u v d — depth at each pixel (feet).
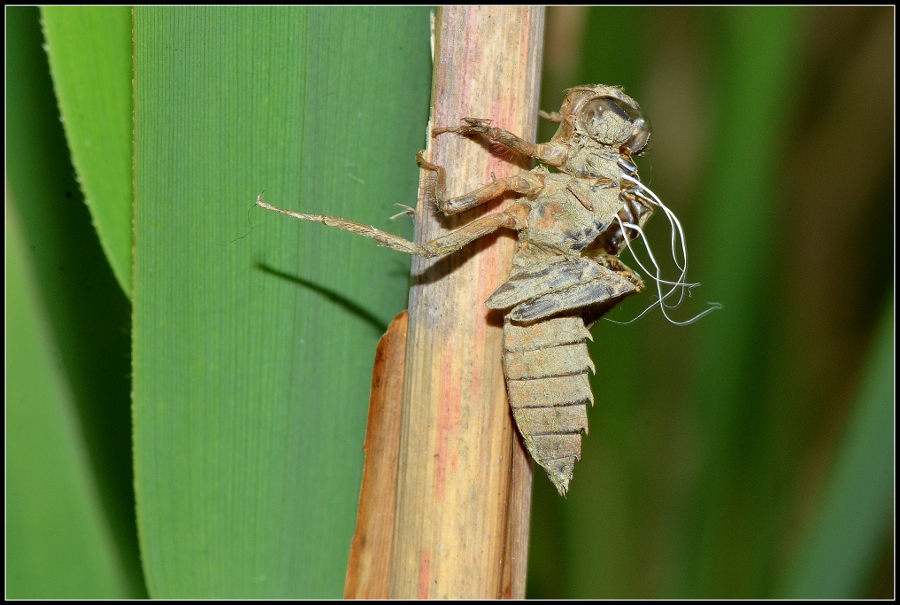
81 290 0.88
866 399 0.91
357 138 0.86
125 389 0.89
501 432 0.85
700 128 0.92
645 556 0.94
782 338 0.94
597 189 0.86
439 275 0.85
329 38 0.85
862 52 0.94
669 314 0.93
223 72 0.85
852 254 0.95
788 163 0.94
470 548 0.85
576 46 0.93
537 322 0.85
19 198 0.87
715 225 0.92
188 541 0.87
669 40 0.92
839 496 0.91
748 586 0.93
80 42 0.85
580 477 0.94
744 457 0.93
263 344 0.86
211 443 0.86
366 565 0.86
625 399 0.93
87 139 0.85
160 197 0.85
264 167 0.85
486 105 0.84
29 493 0.88
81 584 0.88
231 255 0.85
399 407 0.86
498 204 0.86
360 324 0.87
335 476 0.87
